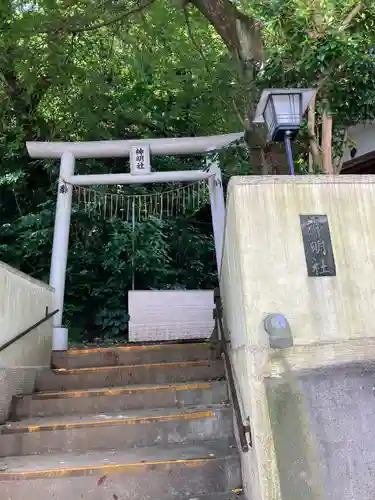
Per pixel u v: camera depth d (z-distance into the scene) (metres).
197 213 10.83
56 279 6.75
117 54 8.77
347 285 2.82
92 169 9.61
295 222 2.90
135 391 4.53
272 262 2.83
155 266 9.28
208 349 5.85
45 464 3.44
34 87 8.26
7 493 3.22
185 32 7.70
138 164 7.36
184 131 9.53
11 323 4.55
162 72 8.23
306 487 2.51
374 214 2.97
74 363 5.82
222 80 5.95
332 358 2.71
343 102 5.09
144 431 3.95
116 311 9.21
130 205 9.54
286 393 2.65
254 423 2.62
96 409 4.47
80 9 7.06
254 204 2.91
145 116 9.48
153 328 8.00
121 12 6.82
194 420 3.99
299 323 2.74
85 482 3.26
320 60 4.65
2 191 10.09
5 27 6.59
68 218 7.20
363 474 2.53
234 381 3.75
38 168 10.14
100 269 9.75
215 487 3.32
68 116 9.04
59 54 7.30
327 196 2.96
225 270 4.43
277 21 5.07
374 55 5.37
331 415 2.62
